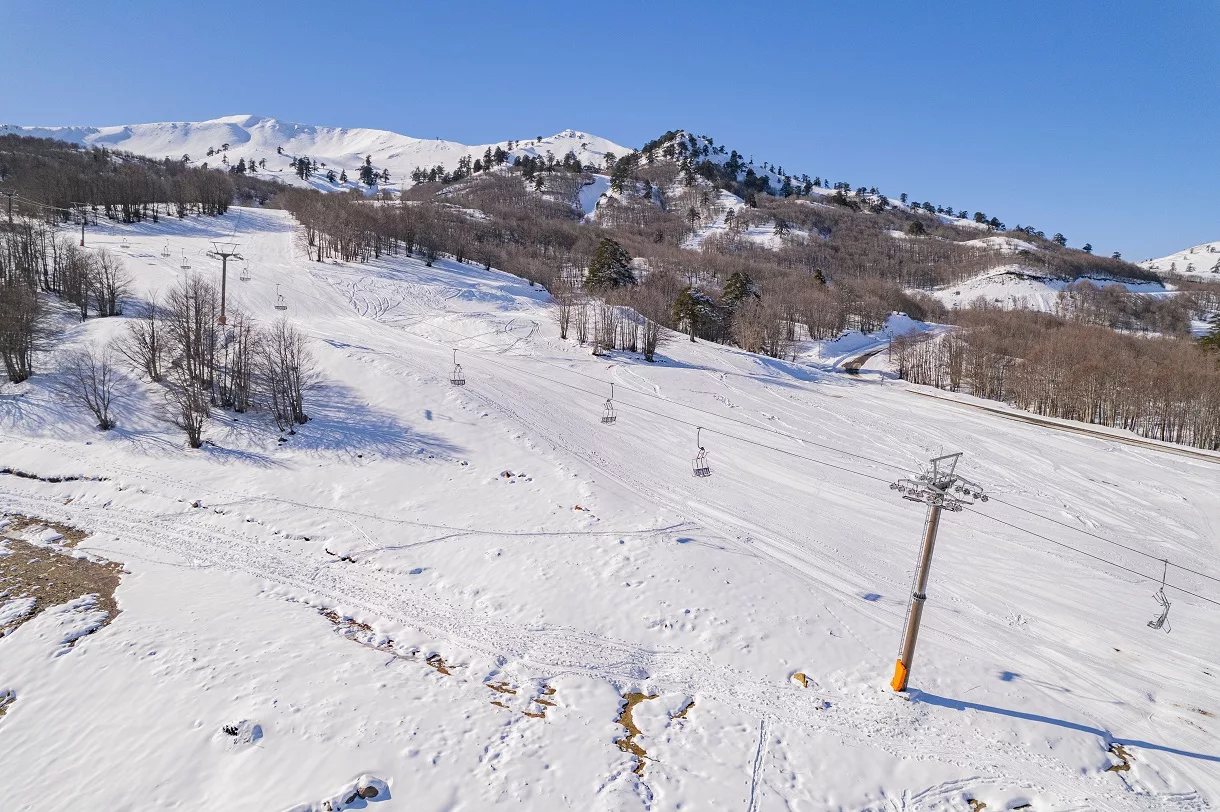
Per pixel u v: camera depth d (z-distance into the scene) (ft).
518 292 359.66
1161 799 62.64
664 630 85.51
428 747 64.39
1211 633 95.35
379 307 294.46
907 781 63.21
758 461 161.79
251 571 102.06
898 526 128.88
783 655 81.00
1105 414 264.11
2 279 223.71
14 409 162.09
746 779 62.64
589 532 108.58
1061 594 105.19
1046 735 69.36
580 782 61.26
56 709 72.18
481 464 140.46
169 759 63.87
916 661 80.74
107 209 405.18
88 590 97.45
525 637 84.02
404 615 89.76
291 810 57.31
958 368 325.01
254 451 146.61
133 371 179.22
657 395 214.28
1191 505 157.07
